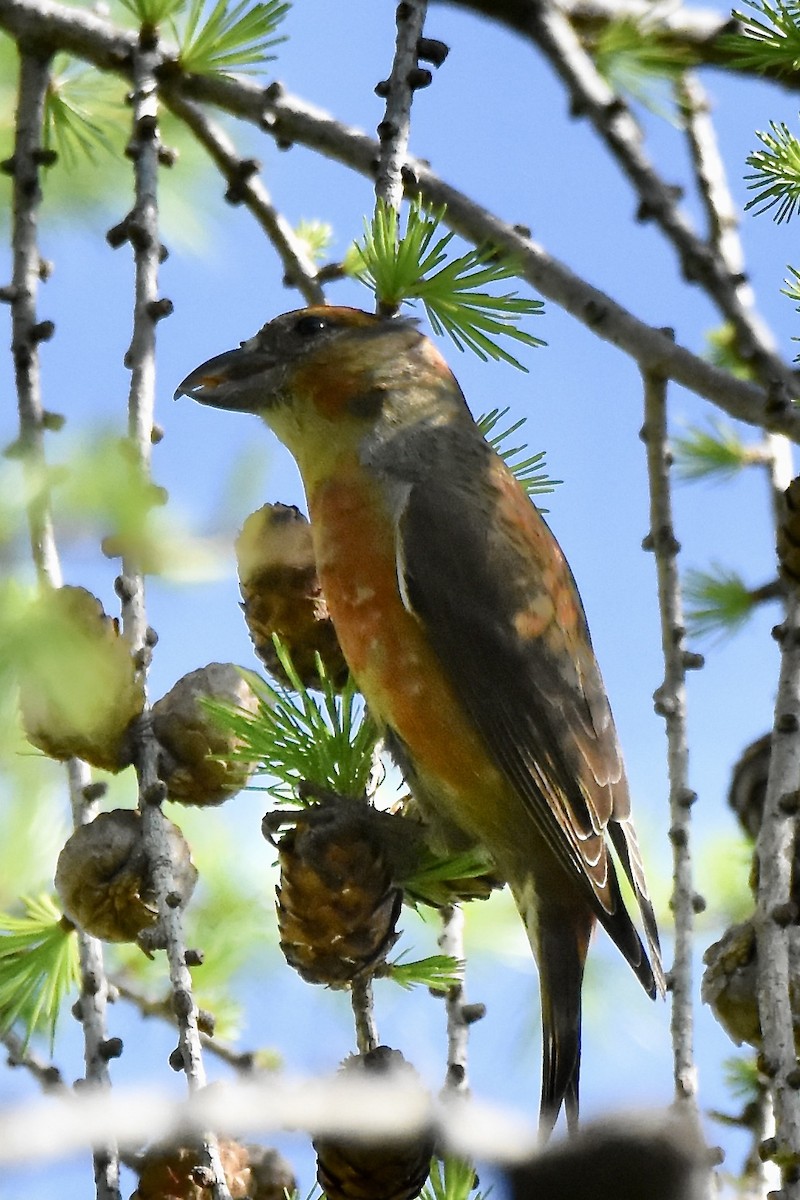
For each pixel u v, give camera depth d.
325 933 4.91
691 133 7.40
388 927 4.98
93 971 4.41
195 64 6.52
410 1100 2.97
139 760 4.72
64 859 4.61
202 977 6.21
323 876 4.91
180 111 6.74
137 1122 2.61
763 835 4.79
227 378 7.23
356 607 6.76
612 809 6.72
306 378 7.08
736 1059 5.80
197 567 2.61
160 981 6.23
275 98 6.59
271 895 6.50
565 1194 1.98
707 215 7.15
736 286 6.55
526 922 6.54
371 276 6.04
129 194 8.02
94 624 4.50
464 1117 2.91
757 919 4.64
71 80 7.48
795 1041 4.88
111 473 2.53
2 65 7.54
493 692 6.62
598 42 7.59
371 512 6.85
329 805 5.09
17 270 5.27
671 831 4.99
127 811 4.78
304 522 6.18
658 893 7.20
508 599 6.72
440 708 6.60
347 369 7.05
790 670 5.06
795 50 6.44
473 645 6.64
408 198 6.51
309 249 7.81
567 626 6.91
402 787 7.16
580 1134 2.00
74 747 4.70
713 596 6.91
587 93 6.73
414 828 5.21
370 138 6.54
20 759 5.26
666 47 7.62
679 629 5.50
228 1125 2.74
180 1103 2.70
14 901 5.72
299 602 6.05
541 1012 6.45
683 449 7.21
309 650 6.08
